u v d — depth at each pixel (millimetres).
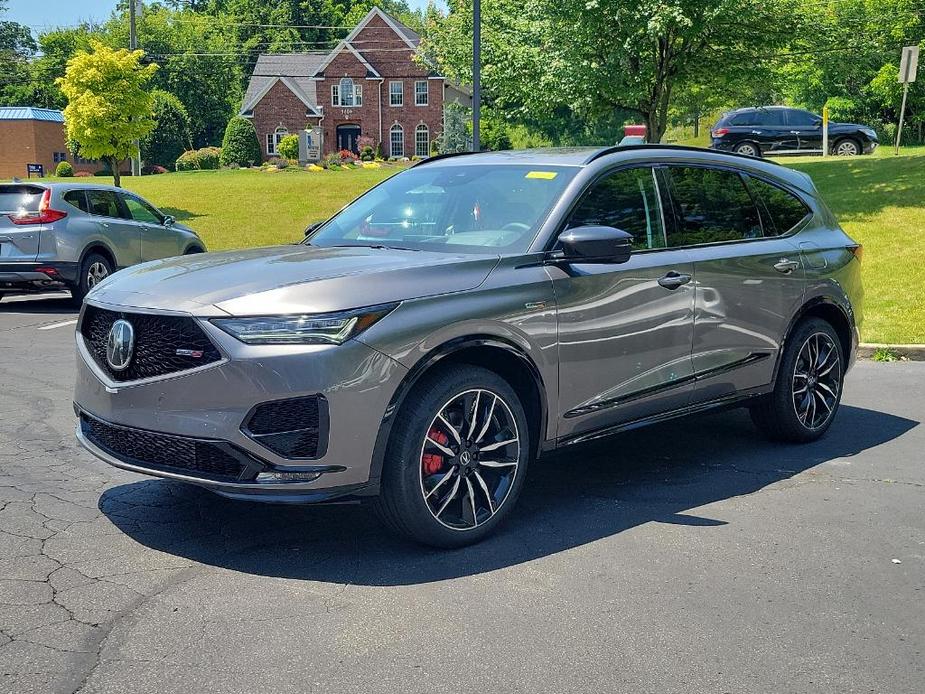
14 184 12836
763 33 22594
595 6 20141
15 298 14461
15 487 5145
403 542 4410
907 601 3838
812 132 32938
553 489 5297
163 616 3592
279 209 27062
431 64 29750
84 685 3072
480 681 3146
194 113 94688
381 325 3975
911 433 6641
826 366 6367
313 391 3828
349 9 114750
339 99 68438
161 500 4961
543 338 4535
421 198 5348
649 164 5430
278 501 3877
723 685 3150
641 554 4301
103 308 4254
